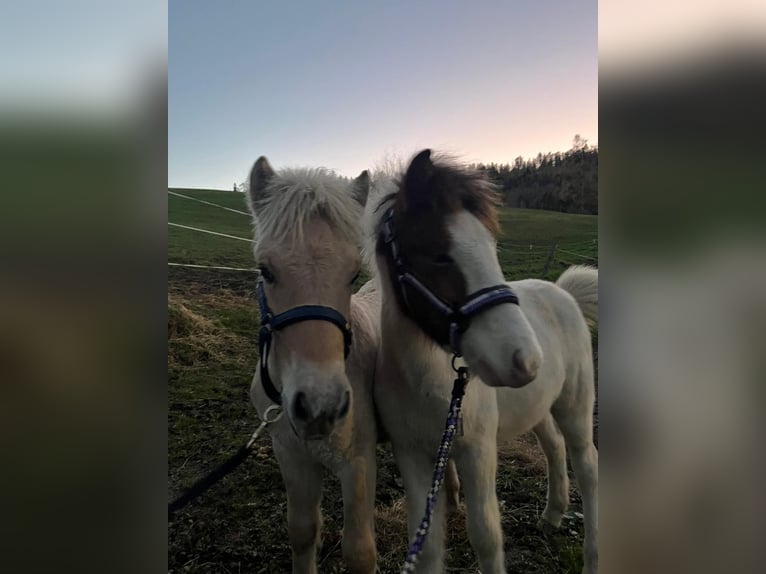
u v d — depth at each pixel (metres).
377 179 2.08
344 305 1.73
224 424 4.16
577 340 2.89
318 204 1.74
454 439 1.98
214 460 3.60
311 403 1.56
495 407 2.12
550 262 6.82
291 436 2.03
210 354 5.70
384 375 2.09
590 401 2.91
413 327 1.94
